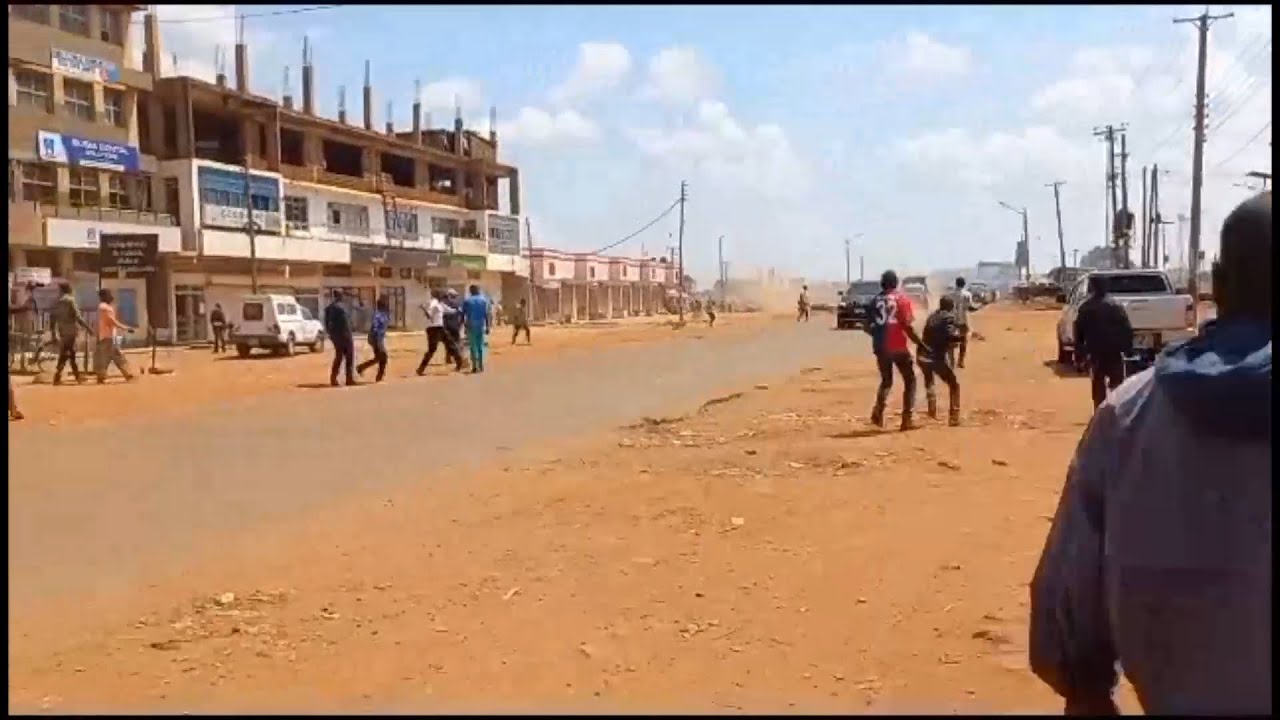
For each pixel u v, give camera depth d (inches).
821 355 1169.4
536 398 735.1
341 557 291.9
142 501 376.2
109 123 1681.8
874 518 320.5
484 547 299.3
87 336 1063.6
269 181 2010.3
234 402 735.7
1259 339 71.6
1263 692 68.2
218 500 377.1
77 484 410.9
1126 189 2458.2
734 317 3380.9
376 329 909.2
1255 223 72.4
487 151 3095.5
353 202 2358.5
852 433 506.9
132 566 284.5
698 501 354.9
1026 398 644.7
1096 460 79.7
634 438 521.3
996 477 380.8
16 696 189.3
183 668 203.8
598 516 337.4
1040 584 84.4
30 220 1503.4
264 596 253.3
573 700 183.9
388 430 569.0
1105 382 481.7
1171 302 772.6
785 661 201.3
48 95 1569.9
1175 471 71.6
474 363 989.2
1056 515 84.7
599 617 231.8
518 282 3218.5
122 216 1667.1
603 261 3828.7
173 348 1646.2
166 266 1774.1
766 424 556.1
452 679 195.6
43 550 302.5
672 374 936.3
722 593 247.3
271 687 192.7
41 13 1550.2
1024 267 4104.3
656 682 192.2
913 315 518.9
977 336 1330.0
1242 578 68.9
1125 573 74.2
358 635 222.7
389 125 2834.6
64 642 220.2
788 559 275.9
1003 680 187.5
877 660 200.1
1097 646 81.6
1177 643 71.3
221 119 1994.3
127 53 1717.5
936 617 223.9
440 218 2768.2
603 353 1306.6
